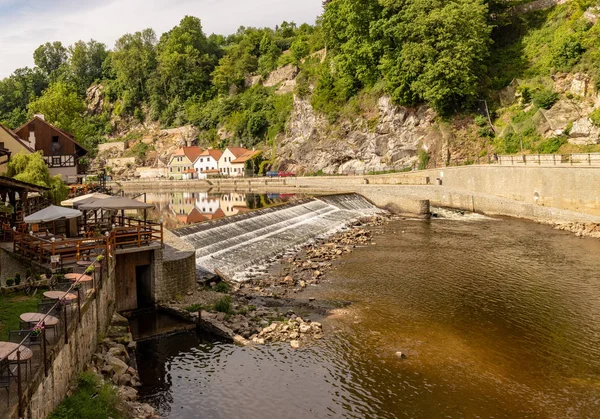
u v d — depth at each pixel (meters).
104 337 24.17
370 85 103.75
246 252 45.72
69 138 71.69
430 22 86.56
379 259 46.03
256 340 27.16
